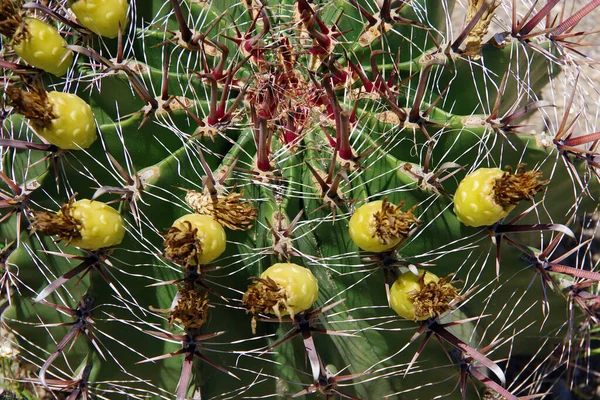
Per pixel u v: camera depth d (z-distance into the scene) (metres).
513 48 0.58
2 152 0.60
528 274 0.55
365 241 0.49
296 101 0.56
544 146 0.54
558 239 0.55
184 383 0.50
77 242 0.49
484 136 0.53
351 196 0.53
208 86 0.56
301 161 0.54
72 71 0.53
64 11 0.59
